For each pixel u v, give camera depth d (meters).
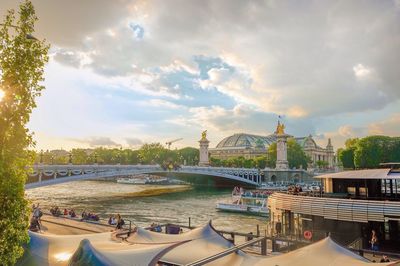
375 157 139.38
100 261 15.50
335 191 39.12
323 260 17.44
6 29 9.89
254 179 170.00
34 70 10.05
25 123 9.89
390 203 30.84
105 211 79.88
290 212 38.03
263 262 18.28
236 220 68.75
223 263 19.48
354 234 32.78
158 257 17.36
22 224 9.88
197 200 107.75
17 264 18.12
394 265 15.45
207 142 190.88
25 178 9.96
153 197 116.75
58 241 21.36
